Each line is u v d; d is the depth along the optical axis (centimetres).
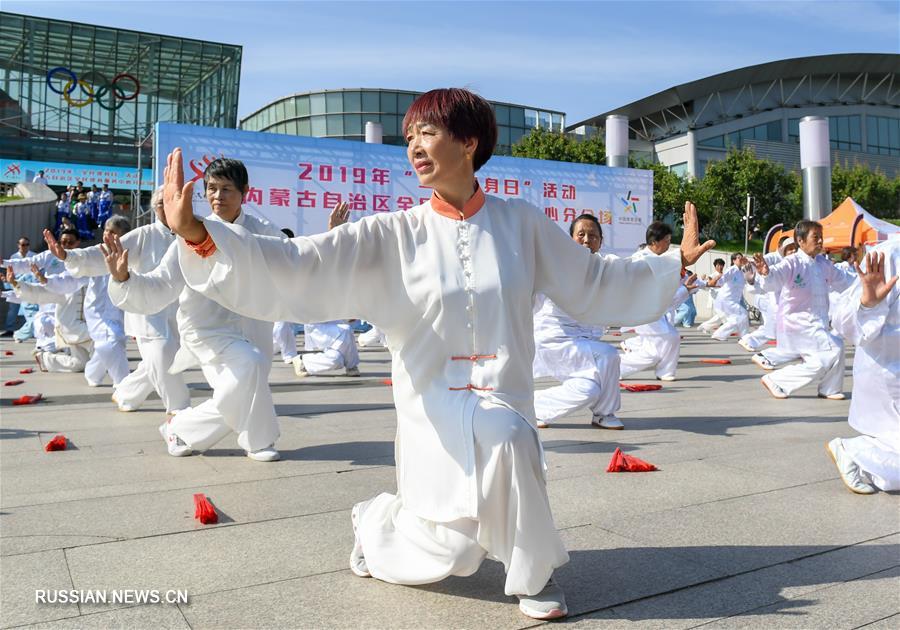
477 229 254
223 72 3700
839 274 775
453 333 246
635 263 280
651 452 498
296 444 525
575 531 330
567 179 1869
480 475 235
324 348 926
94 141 3566
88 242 2408
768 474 436
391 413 661
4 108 3412
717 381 905
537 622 238
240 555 300
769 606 250
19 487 409
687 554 300
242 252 229
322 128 4900
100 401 730
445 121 244
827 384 758
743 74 5109
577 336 592
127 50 3500
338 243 247
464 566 247
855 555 299
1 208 2050
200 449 487
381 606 251
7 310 1894
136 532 330
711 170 3897
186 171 1475
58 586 267
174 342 585
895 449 390
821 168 1994
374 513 273
